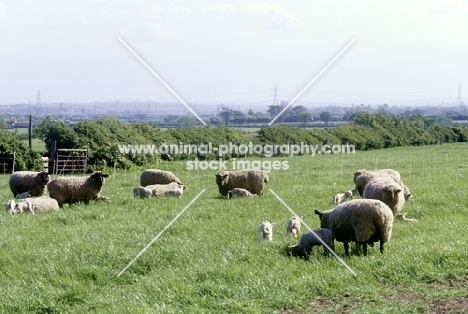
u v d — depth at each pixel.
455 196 25.41
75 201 27.28
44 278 15.33
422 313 11.81
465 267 14.42
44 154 58.12
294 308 12.58
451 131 104.44
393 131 91.31
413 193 27.45
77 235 19.66
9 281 15.34
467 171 39.38
